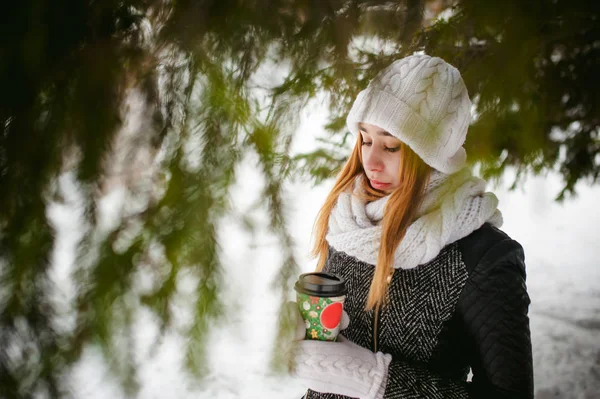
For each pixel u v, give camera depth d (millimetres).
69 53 539
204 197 490
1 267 509
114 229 493
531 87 1021
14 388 498
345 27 586
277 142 569
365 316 1288
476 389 1112
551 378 3471
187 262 481
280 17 589
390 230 1169
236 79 553
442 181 1200
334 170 2432
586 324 4305
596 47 1158
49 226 502
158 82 545
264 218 516
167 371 3029
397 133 1094
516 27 617
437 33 1203
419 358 1193
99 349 493
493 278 1078
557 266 5711
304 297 1065
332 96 767
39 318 497
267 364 533
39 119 519
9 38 519
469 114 1165
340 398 1230
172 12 573
